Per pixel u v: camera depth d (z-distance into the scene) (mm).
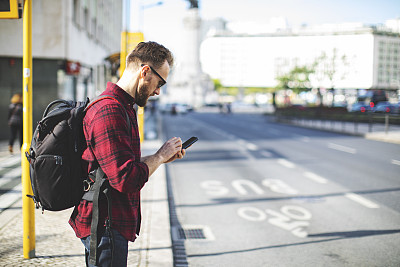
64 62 19375
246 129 30094
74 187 2180
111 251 2172
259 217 6715
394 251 5078
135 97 2328
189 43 103188
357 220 6480
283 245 5344
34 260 4109
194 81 104312
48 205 2176
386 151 16000
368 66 107312
